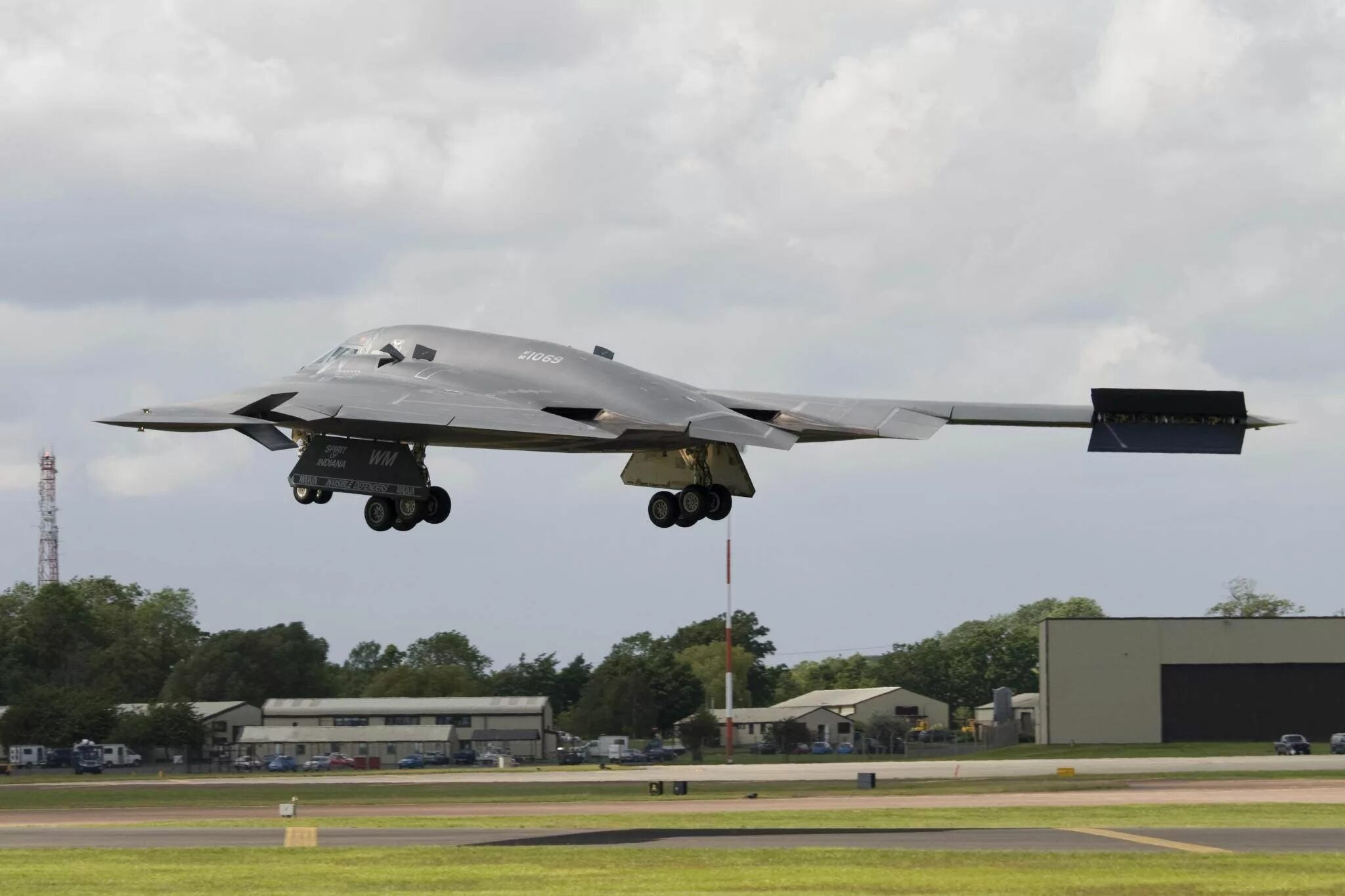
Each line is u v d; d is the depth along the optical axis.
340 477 95.19
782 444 82.81
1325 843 85.25
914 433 84.31
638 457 101.00
